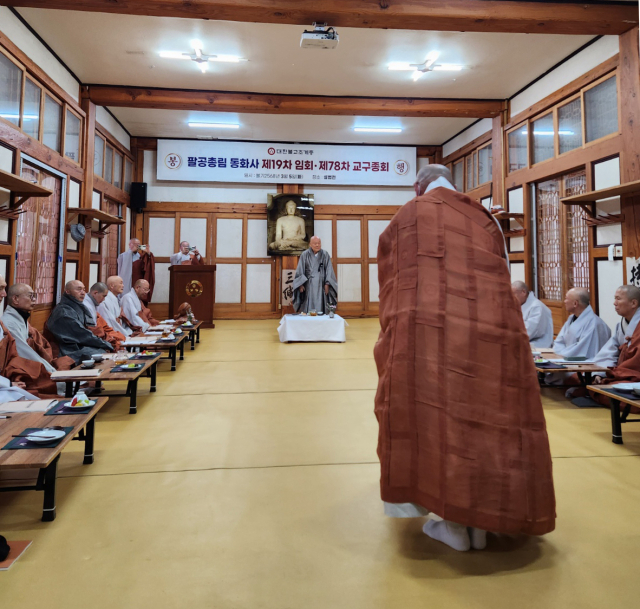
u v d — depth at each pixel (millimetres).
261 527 1727
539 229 6754
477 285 1472
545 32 4766
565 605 1287
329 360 5191
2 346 2980
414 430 1480
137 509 1861
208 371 4578
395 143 10047
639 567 1463
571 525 1725
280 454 2473
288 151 9914
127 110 8203
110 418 3072
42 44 5535
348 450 2535
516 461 1386
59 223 5984
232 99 7027
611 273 5145
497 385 1417
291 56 5973
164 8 4305
